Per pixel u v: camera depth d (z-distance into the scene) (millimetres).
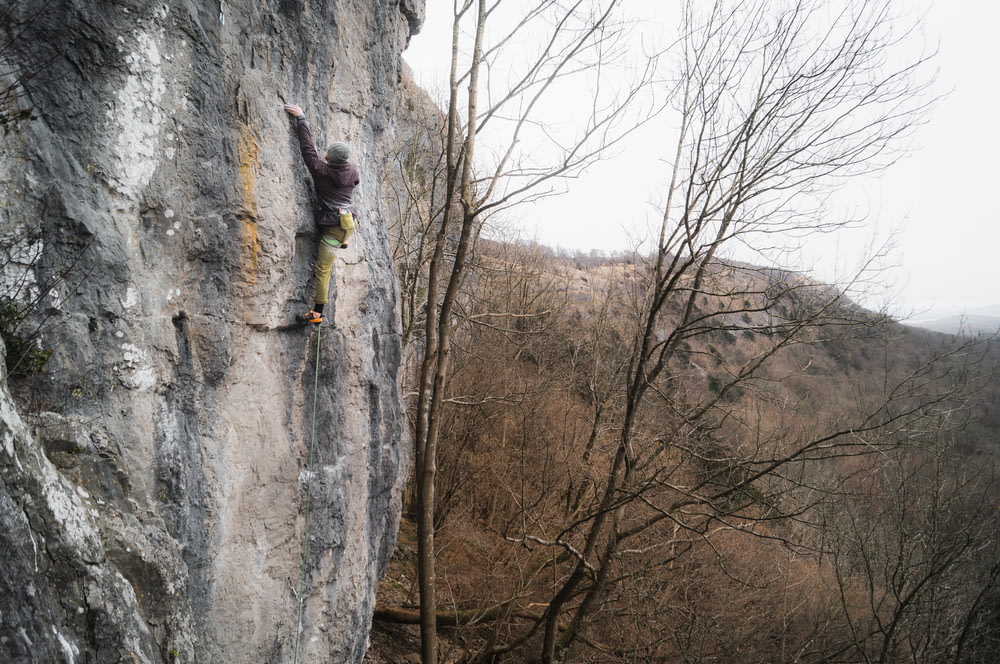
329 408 8227
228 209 6480
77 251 5246
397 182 18375
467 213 9617
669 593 13836
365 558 9180
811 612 15500
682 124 11625
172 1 5844
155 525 5457
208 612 6391
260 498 7055
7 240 4852
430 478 10078
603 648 13797
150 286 5785
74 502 4641
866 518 14742
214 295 6410
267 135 6941
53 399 5031
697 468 12945
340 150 7500
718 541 15047
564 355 22250
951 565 13992
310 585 7770
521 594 14070
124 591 4723
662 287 11844
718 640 14039
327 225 7672
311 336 7871
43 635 3975
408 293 17984
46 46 5117
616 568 14250
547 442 19625
